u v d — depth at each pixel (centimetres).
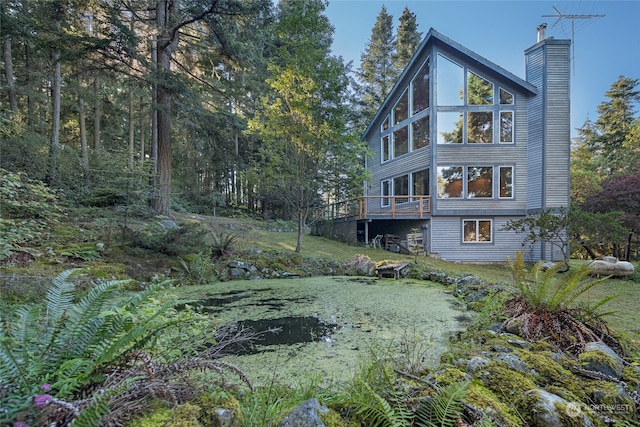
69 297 173
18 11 926
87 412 99
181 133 1744
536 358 236
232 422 131
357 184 955
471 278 628
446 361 245
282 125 882
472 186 1105
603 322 312
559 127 1029
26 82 1227
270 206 1955
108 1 924
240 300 528
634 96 2352
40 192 500
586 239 948
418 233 1141
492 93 1098
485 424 142
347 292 588
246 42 1135
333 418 148
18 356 123
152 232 707
